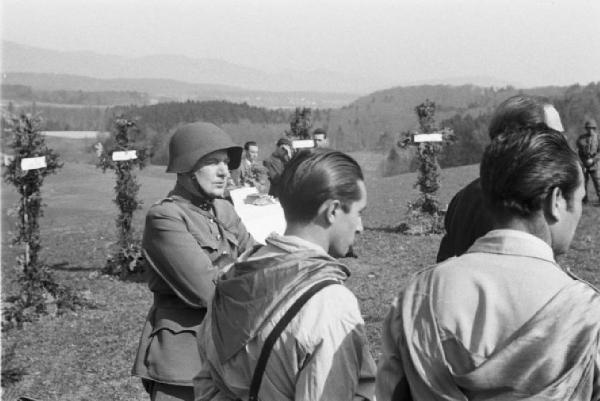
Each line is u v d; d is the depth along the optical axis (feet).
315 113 590.14
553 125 9.73
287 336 7.30
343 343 7.21
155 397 12.21
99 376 24.40
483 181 6.66
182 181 12.58
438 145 53.83
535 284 6.07
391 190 90.94
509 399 5.82
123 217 43.52
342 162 7.83
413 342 6.30
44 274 34.32
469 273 6.33
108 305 34.99
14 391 22.86
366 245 48.19
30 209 34.27
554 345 5.74
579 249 43.29
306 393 7.20
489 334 6.01
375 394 6.80
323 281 7.43
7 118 33.94
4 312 31.58
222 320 7.90
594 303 5.89
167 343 12.05
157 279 12.26
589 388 5.88
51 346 27.86
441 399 6.08
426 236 51.75
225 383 7.96
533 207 6.39
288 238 7.79
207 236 12.42
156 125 348.38
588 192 70.44
